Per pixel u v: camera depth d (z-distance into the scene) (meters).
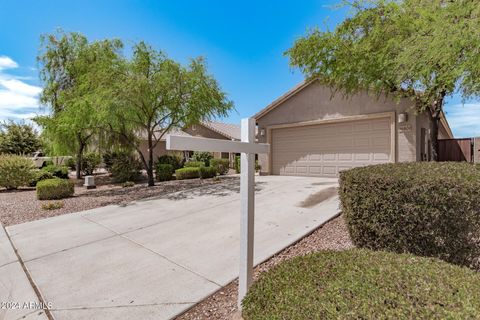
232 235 4.42
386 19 5.43
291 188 7.96
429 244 2.40
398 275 1.43
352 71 6.29
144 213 6.04
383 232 2.64
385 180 2.61
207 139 2.05
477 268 2.20
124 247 4.09
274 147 11.72
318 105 10.19
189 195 7.87
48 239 4.54
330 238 3.98
